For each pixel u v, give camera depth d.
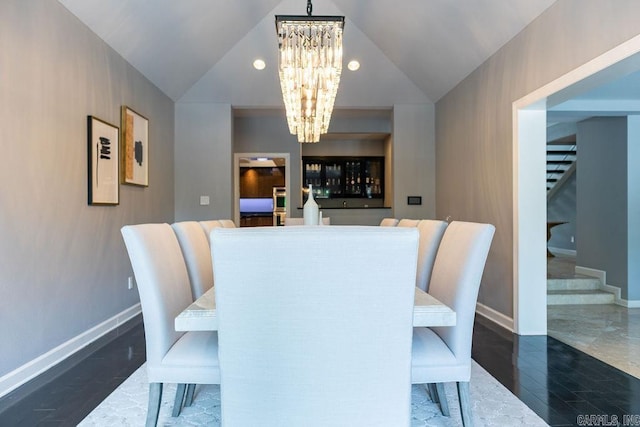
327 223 4.29
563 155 7.68
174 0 3.40
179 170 5.21
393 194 5.46
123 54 3.65
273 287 1.01
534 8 2.87
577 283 4.81
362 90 5.24
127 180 3.71
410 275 1.03
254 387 1.06
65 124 2.79
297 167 6.34
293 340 1.04
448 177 4.88
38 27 2.51
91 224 3.13
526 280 3.29
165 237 1.82
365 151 7.90
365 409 1.07
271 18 4.51
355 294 1.02
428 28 3.90
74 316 2.89
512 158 3.35
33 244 2.45
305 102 3.43
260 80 5.03
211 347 1.63
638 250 4.44
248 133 6.33
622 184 4.52
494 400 2.11
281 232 1.00
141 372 2.47
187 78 4.81
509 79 3.37
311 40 3.18
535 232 3.28
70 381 2.34
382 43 4.63
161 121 4.71
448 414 1.95
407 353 1.07
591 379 2.38
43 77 2.56
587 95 4.05
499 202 3.60
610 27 2.20
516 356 2.79
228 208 5.23
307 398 1.06
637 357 2.77
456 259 1.74
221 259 1.01
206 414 1.97
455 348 1.62
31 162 2.44
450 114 4.82
